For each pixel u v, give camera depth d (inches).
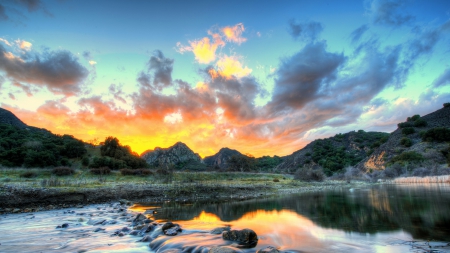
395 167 3080.7
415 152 3376.0
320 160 5944.9
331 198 896.3
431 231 350.0
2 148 2262.6
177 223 483.2
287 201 840.9
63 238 387.9
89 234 415.5
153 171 2032.5
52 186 1016.9
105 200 946.7
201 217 558.3
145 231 420.2
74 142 2802.7
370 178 3070.9
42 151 2251.5
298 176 2385.6
